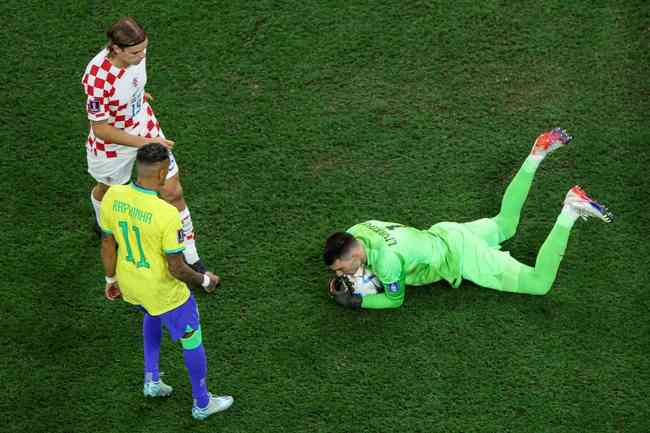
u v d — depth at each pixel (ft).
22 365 76.79
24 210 86.99
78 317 79.82
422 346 77.05
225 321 79.25
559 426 72.28
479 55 97.45
